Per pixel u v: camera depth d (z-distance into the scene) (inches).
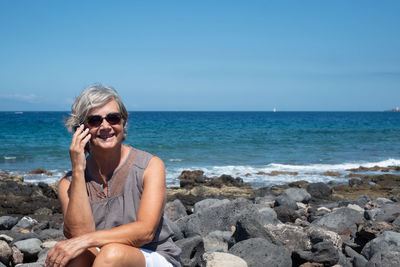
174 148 1137.4
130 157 125.7
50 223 348.2
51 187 514.9
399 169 794.2
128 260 109.0
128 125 131.1
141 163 124.8
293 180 668.7
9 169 761.6
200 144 1241.4
